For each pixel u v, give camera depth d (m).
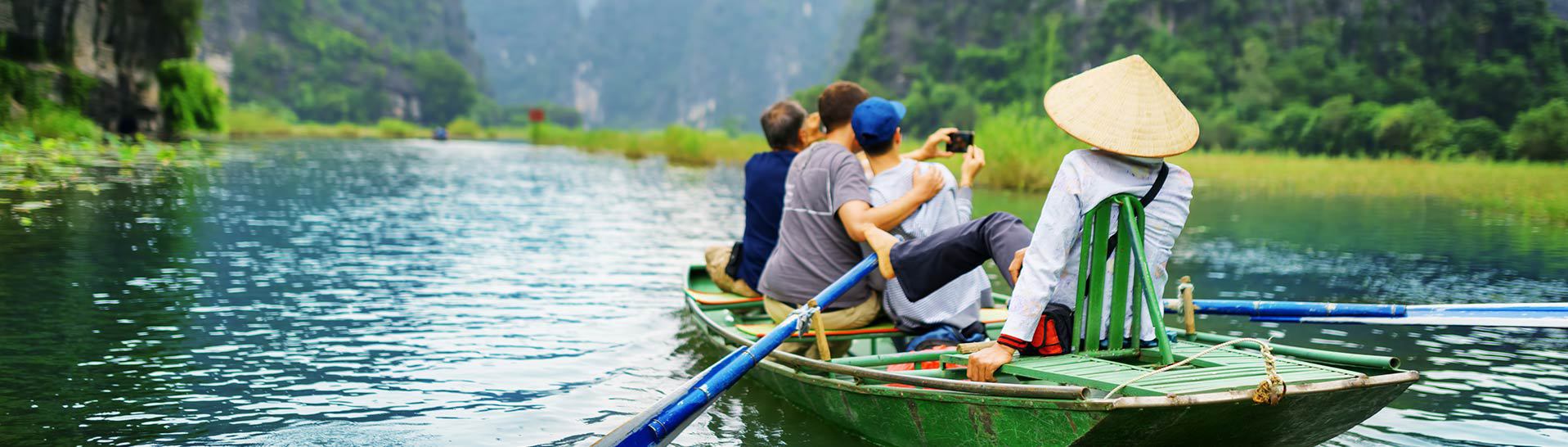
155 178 16.19
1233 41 81.38
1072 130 3.08
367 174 21.97
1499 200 15.61
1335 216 13.35
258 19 147.88
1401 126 47.00
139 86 32.22
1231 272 7.98
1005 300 5.28
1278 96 67.19
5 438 3.46
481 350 5.03
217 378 4.34
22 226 9.32
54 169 16.66
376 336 5.32
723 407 4.05
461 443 3.53
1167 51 83.50
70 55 27.25
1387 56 68.25
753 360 3.25
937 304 4.23
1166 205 3.13
